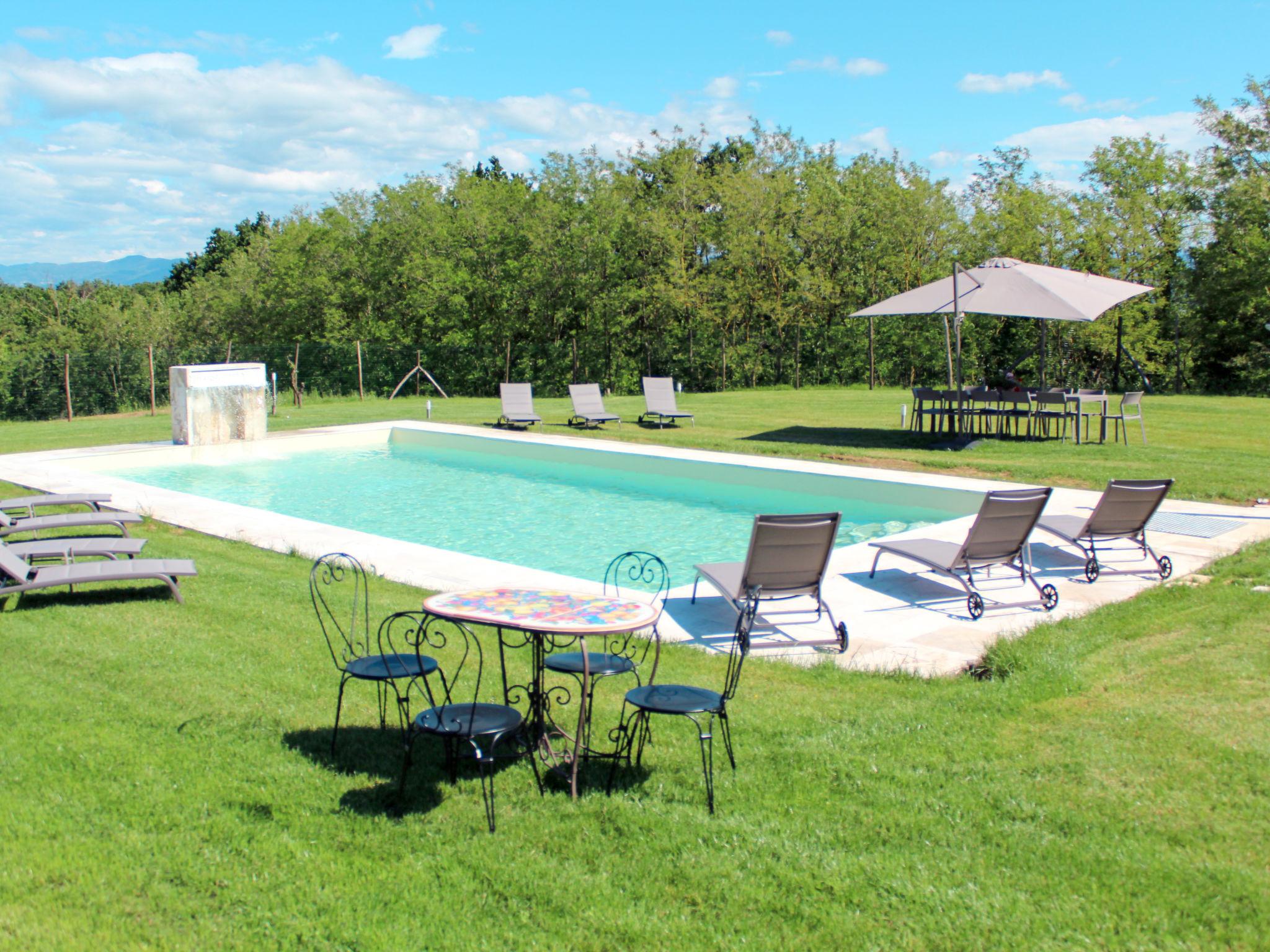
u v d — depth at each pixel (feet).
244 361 101.86
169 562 25.20
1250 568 26.63
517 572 28.12
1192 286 116.78
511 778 14.28
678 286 111.24
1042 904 10.80
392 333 119.55
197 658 19.67
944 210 118.21
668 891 11.26
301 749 15.28
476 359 111.24
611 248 113.60
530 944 10.27
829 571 28.71
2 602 24.20
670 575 30.99
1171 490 39.34
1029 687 17.56
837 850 12.06
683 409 82.28
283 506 44.91
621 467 55.26
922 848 12.06
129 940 10.32
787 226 119.24
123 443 61.52
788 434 62.64
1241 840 11.97
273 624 22.25
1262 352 115.96
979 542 24.50
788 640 21.91
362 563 29.01
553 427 68.69
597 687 18.44
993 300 51.19
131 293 209.56
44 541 27.96
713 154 169.89
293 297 127.44
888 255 119.24
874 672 19.38
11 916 10.66
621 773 14.43
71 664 19.30
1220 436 57.57
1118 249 113.39
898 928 10.45
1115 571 27.81
